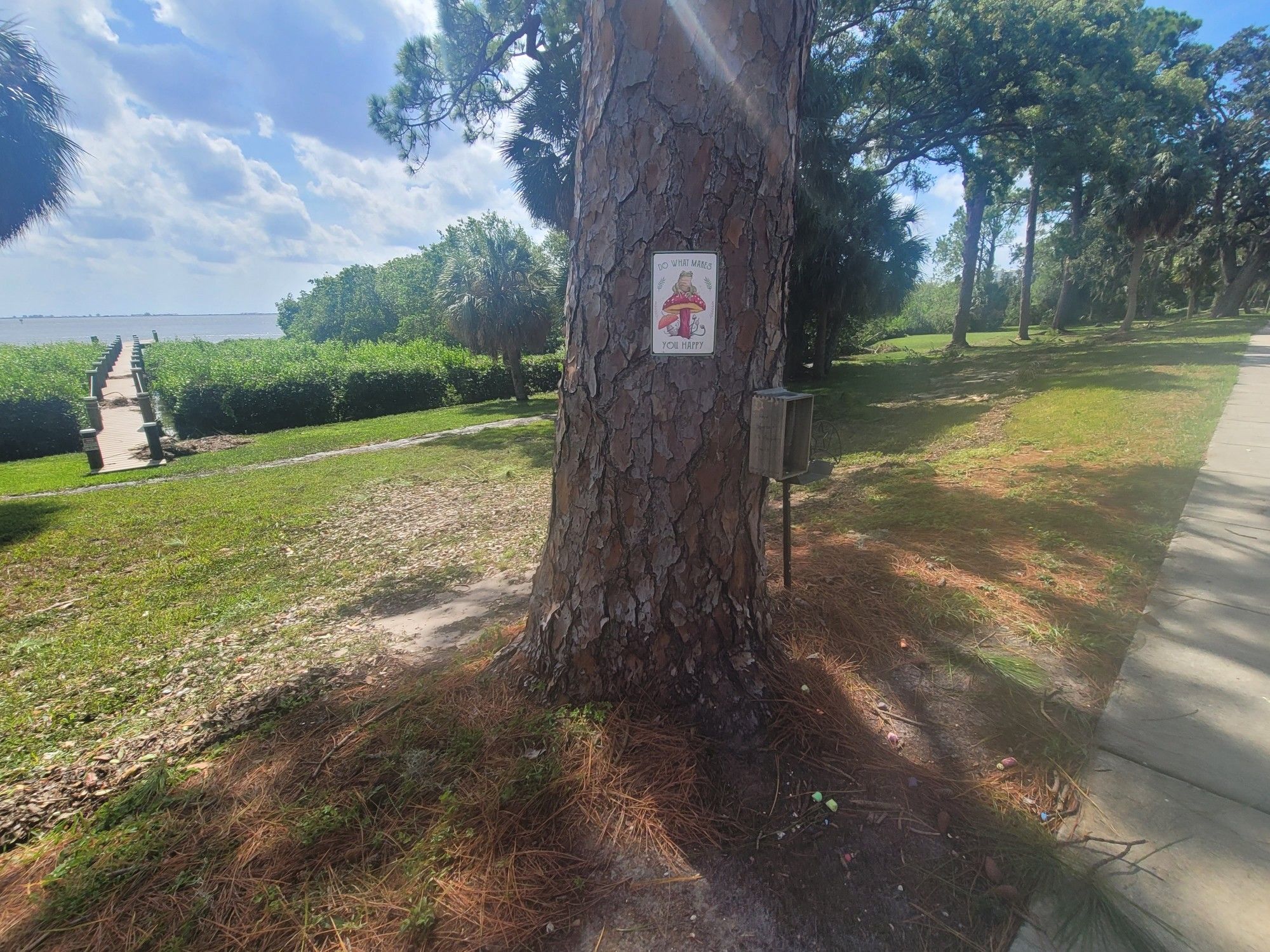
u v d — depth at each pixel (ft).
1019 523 13.20
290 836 5.68
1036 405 31.17
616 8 6.14
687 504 6.86
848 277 55.36
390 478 30.19
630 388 6.60
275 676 10.10
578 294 6.84
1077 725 6.85
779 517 15.87
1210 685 7.46
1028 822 5.55
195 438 50.72
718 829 5.56
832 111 37.86
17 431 46.14
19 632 13.64
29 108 29.84
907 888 4.96
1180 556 11.09
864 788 5.99
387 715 7.64
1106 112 47.62
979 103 48.96
